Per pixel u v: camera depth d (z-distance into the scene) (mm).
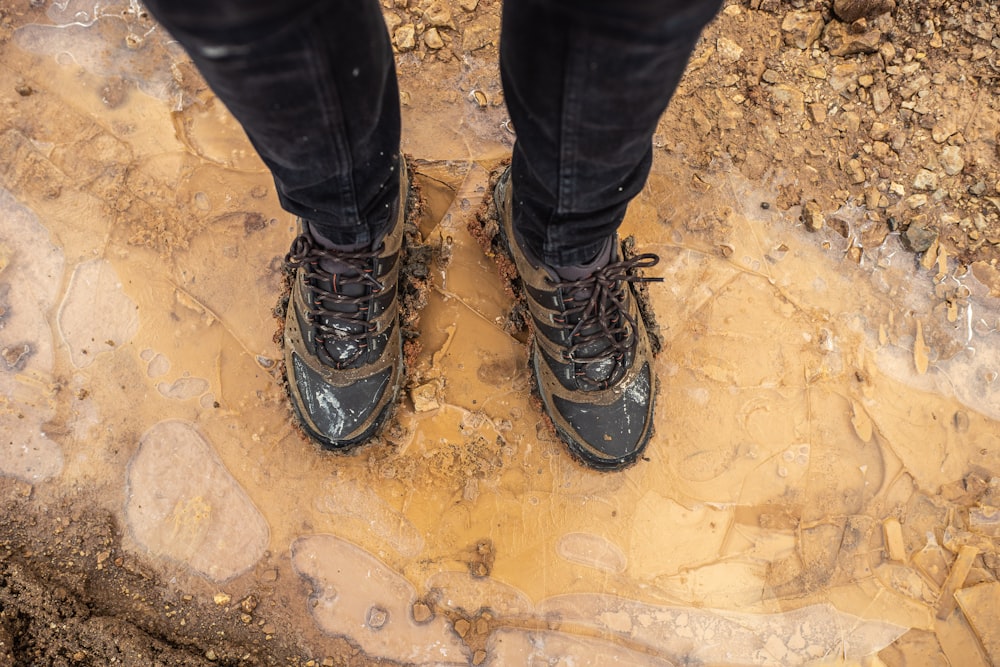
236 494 1463
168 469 1461
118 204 1545
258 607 1431
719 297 1593
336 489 1479
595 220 1099
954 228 1616
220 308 1532
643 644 1463
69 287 1511
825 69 1673
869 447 1544
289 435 1492
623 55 779
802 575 1490
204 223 1561
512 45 885
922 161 1637
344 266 1247
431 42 1655
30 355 1479
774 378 1564
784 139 1650
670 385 1555
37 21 1601
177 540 1437
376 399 1386
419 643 1440
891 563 1497
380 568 1460
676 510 1513
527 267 1310
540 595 1469
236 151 1599
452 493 1491
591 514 1501
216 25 691
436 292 1568
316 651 1426
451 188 1617
